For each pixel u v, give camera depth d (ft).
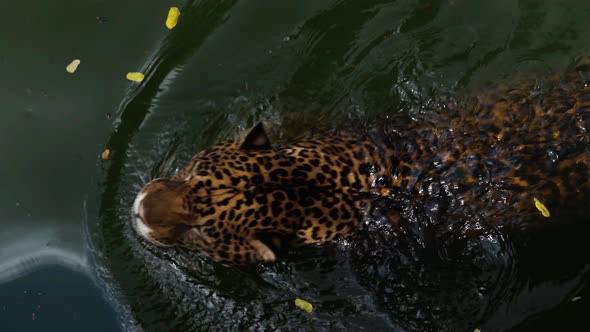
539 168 17.65
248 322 19.25
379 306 18.94
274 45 22.03
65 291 19.31
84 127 20.95
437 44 21.21
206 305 19.47
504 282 18.58
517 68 20.15
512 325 18.22
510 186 17.71
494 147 17.87
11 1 22.48
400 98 20.49
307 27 22.18
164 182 16.39
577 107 18.08
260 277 19.56
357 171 17.70
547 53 20.38
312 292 19.31
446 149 18.10
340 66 21.43
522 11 21.27
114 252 19.81
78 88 21.33
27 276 19.43
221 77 21.63
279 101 21.08
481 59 20.71
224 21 22.45
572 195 17.92
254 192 16.42
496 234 18.40
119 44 21.95
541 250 18.71
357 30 21.90
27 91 21.22
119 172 20.48
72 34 22.03
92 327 18.94
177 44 22.07
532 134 17.87
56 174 20.47
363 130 19.24
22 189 20.27
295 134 20.08
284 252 18.02
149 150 20.66
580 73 19.24
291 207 16.80
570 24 20.88
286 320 19.21
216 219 16.11
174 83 21.57
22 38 21.93
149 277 19.70
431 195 17.93
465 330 18.37
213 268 19.61
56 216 20.08
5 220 19.98
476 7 21.61
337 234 17.79
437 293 18.74
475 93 19.67
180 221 15.65
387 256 18.53
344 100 20.79
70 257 19.69
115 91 21.38
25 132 20.80
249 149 17.22
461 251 18.56
